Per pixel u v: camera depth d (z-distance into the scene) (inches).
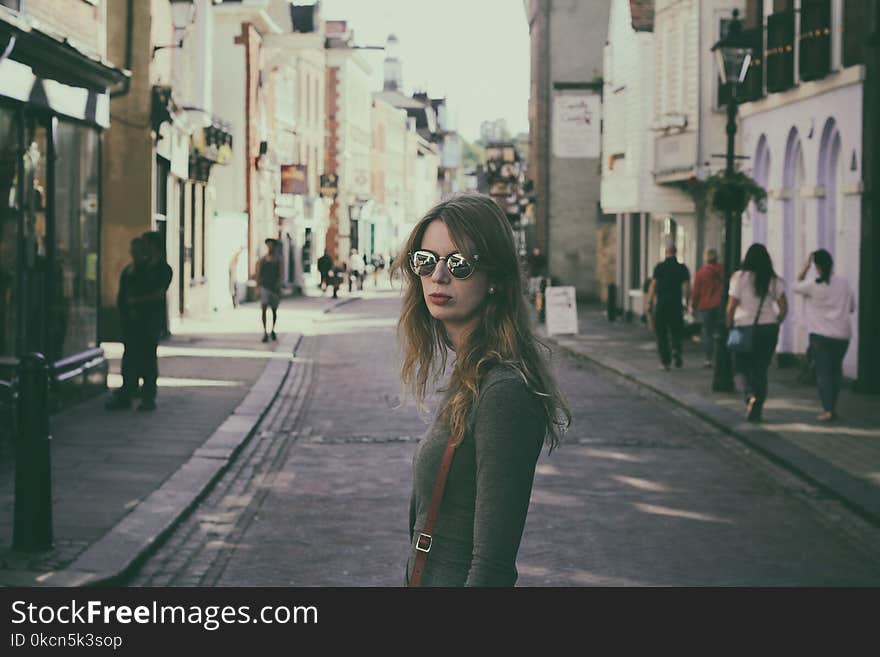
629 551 323.9
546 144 1910.7
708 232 1157.7
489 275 116.0
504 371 110.7
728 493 405.7
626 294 1459.2
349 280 2395.4
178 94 1144.2
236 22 1754.4
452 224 115.1
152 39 999.6
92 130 628.1
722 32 1090.1
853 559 319.0
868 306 674.8
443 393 114.7
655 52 1163.9
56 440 481.4
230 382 710.5
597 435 532.4
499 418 108.0
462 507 111.4
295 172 2078.0
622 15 1359.5
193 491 385.4
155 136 1002.1
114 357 850.1
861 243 687.7
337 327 1317.7
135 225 994.1
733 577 297.9
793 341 861.2
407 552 322.3
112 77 621.9
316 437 527.2
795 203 868.0
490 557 105.4
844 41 738.2
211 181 1411.2
